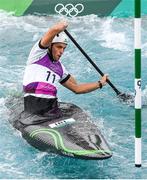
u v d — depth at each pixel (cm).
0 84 3266
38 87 2527
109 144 2586
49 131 2423
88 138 2364
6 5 4497
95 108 2980
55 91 2559
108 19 4353
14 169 2364
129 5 4419
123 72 3472
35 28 4212
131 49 3834
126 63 3612
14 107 2752
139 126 2261
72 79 2611
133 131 2723
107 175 2309
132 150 2533
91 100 3073
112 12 4416
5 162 2423
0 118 2767
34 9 4462
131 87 3250
